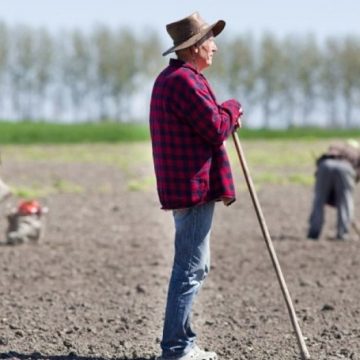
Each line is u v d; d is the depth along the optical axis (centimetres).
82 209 6166
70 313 2830
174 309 2050
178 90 1984
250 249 4372
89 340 2434
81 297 3122
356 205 6594
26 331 2544
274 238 4803
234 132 2059
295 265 3897
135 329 2586
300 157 12288
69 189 7519
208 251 2075
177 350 2066
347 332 2575
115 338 2464
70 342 2370
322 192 4697
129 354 2273
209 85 2038
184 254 2045
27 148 15838
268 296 3175
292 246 4481
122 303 3011
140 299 3091
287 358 2255
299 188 7838
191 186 2002
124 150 14938
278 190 7619
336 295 3198
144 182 8200
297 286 3388
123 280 3488
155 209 6238
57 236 4831
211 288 3334
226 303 3039
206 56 2036
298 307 2969
